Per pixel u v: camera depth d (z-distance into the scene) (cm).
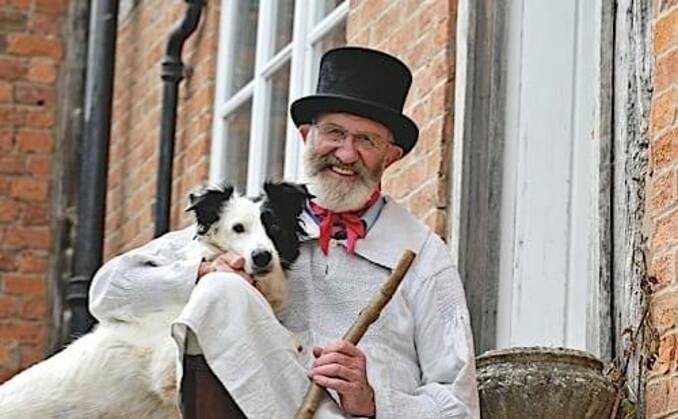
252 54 1161
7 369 1360
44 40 1418
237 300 631
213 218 706
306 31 1061
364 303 674
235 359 624
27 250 1383
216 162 1175
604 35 777
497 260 840
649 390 704
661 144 718
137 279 707
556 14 840
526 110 844
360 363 630
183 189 1216
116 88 1381
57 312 1373
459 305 674
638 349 715
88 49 1350
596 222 759
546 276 812
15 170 1395
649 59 750
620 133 759
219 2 1211
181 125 1238
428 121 878
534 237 823
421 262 680
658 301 706
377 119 680
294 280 685
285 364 631
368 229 687
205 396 628
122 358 724
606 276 748
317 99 679
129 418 724
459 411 646
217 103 1191
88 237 1273
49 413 727
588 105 810
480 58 859
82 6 1428
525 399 712
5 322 1366
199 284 642
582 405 707
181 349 629
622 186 751
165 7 1284
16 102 1405
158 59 1284
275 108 1101
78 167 1401
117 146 1355
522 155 841
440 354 664
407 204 884
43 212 1392
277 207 693
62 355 744
